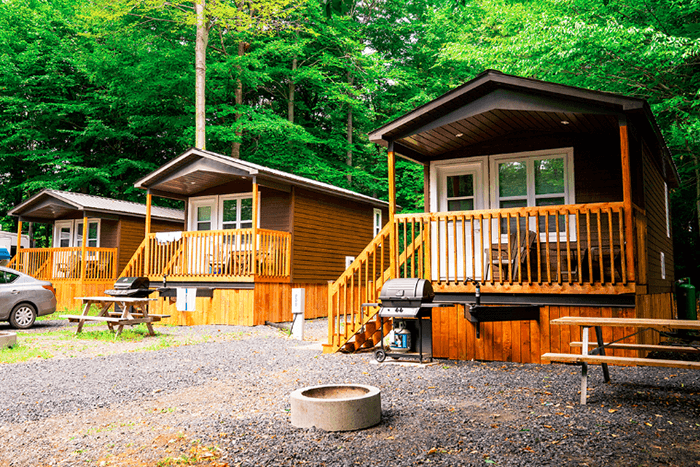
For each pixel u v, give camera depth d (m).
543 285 7.54
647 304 7.99
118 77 23.11
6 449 4.14
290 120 26.47
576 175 9.44
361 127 29.41
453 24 24.55
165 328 13.04
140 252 15.80
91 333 11.46
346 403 4.38
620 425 4.35
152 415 5.07
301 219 15.55
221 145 26.75
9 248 22.92
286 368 7.39
